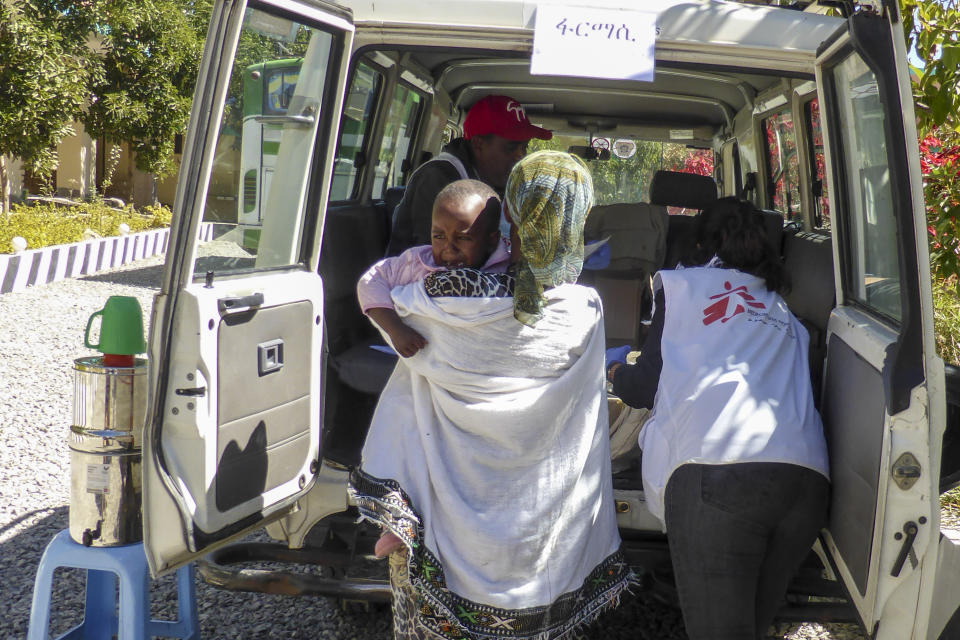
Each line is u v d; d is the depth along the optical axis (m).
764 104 4.96
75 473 3.15
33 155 17.34
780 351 2.87
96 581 3.52
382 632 3.79
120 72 21.48
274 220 2.99
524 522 2.46
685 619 2.67
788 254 4.47
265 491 2.91
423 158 5.75
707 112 5.89
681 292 2.95
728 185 6.19
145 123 21.41
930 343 2.33
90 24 19.89
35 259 12.81
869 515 2.48
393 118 4.89
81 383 3.12
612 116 6.23
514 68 5.16
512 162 4.31
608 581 2.71
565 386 2.50
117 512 3.13
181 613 3.53
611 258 4.75
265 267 2.97
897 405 2.34
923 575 2.39
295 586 3.10
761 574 2.75
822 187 4.34
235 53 2.53
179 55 21.58
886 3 2.36
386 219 4.96
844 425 2.79
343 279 3.95
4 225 14.55
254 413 2.83
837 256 3.08
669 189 5.15
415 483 2.51
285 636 3.74
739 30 3.14
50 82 16.92
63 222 16.77
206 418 2.60
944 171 4.66
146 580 3.16
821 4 2.69
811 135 4.39
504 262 2.57
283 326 2.97
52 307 11.07
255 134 2.78
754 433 2.65
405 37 3.24
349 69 3.26
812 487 2.69
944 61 4.22
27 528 4.76
